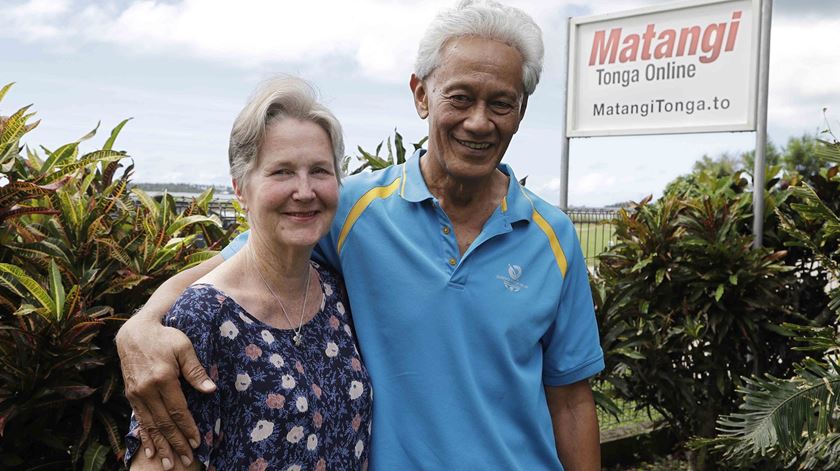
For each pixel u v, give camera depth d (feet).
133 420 4.65
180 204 10.50
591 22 16.90
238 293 4.91
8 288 7.37
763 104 14.16
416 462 5.56
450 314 5.67
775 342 14.21
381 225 5.90
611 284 13.91
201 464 4.68
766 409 9.59
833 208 14.19
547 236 6.10
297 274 5.16
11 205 7.26
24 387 6.98
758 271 13.15
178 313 4.63
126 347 4.59
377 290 5.76
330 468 5.04
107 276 7.97
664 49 15.78
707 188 15.57
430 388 5.62
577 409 6.46
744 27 14.56
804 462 9.91
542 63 5.84
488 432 5.62
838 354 10.46
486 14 5.57
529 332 5.80
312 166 5.00
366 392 5.44
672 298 13.78
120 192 9.01
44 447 7.80
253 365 4.73
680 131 15.55
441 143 5.76
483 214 6.03
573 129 17.25
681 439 14.58
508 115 5.69
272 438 4.68
